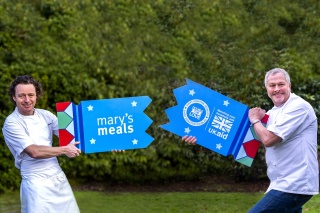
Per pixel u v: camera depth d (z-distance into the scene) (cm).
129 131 547
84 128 541
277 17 1241
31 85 528
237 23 1210
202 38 1175
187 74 1091
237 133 548
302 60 1114
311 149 516
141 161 989
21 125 525
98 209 839
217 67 1095
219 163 995
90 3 1120
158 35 1148
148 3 1198
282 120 509
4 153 930
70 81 984
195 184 993
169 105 1005
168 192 958
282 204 512
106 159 988
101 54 1045
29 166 526
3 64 945
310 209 789
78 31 1049
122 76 1033
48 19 1047
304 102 518
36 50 994
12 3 1027
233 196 913
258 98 955
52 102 973
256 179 1000
